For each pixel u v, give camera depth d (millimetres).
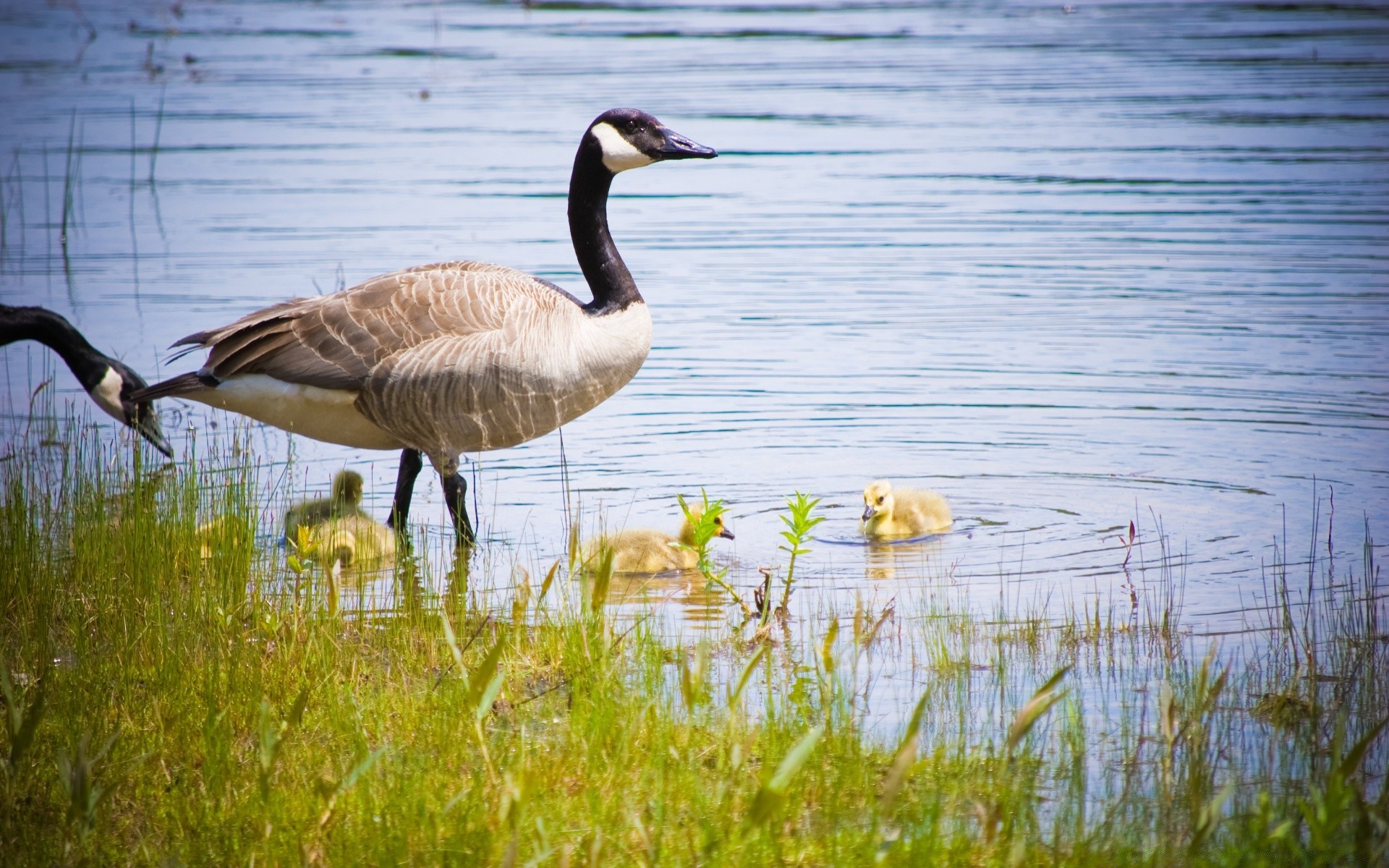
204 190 27734
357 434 12484
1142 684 8930
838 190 27125
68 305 20312
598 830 6445
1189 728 7957
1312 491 12984
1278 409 15398
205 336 12125
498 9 51188
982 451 14547
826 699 8602
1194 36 42812
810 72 38594
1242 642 9539
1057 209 25172
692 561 11750
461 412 11891
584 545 11719
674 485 13859
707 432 15430
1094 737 8148
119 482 12508
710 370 17594
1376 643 9375
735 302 20562
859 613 9266
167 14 49688
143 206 26484
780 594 10875
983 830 6762
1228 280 20609
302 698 7426
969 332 18828
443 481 12273
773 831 6773
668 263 22688
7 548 10492
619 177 29594
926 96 35312
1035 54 40625
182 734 7961
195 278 21656
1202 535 11922
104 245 23781
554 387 12164
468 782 7445
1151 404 15781
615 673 8836
